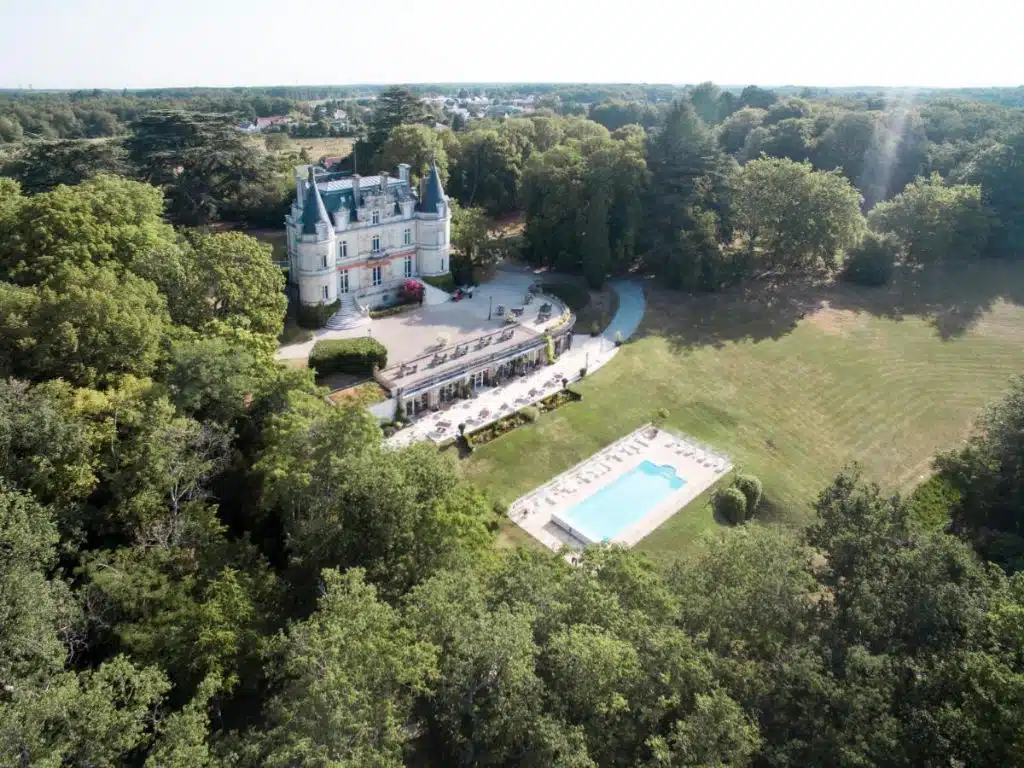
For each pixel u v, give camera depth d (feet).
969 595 102.37
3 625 87.66
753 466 208.33
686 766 79.36
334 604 89.51
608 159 339.77
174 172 360.89
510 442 209.36
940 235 333.01
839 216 318.04
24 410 120.37
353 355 215.31
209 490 144.56
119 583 104.53
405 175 294.87
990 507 171.22
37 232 168.86
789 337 286.87
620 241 331.16
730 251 337.31
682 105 346.95
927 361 272.51
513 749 87.81
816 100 647.15
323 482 124.67
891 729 84.74
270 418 147.74
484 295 308.60
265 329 196.54
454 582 103.86
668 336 287.28
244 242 197.88
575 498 191.11
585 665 85.76
